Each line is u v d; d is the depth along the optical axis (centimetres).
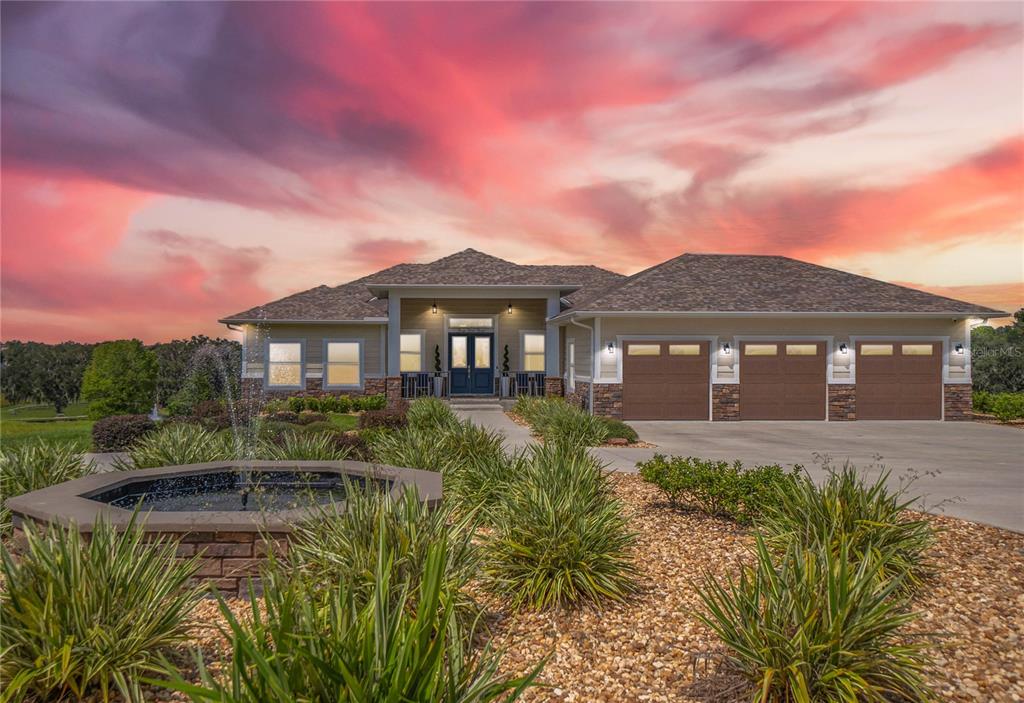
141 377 2948
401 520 469
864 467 1181
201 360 3238
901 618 364
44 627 360
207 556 517
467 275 2627
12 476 746
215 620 462
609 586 513
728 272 2505
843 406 2203
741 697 365
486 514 690
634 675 402
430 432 1096
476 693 255
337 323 2670
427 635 242
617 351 2161
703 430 1903
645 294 2258
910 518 748
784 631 362
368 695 223
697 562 604
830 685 345
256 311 2723
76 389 3931
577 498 626
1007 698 372
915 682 355
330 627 277
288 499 689
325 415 1948
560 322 2553
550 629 473
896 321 2220
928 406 2225
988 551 632
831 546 533
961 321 2231
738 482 725
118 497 688
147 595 405
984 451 1440
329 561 446
